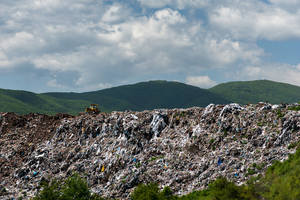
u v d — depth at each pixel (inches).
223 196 2795.3
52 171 4749.0
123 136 4665.4
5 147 5674.2
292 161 2847.0
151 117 4763.8
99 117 5378.9
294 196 2410.2
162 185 3607.3
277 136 3341.5
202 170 3567.9
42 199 3518.7
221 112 4131.4
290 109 3555.6
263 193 2696.9
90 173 4404.5
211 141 3892.7
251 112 3905.0
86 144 5036.9
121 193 3774.6
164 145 4281.5
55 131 5733.3
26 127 6210.6
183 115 4618.6
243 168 3206.2
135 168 4028.1
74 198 3489.2
